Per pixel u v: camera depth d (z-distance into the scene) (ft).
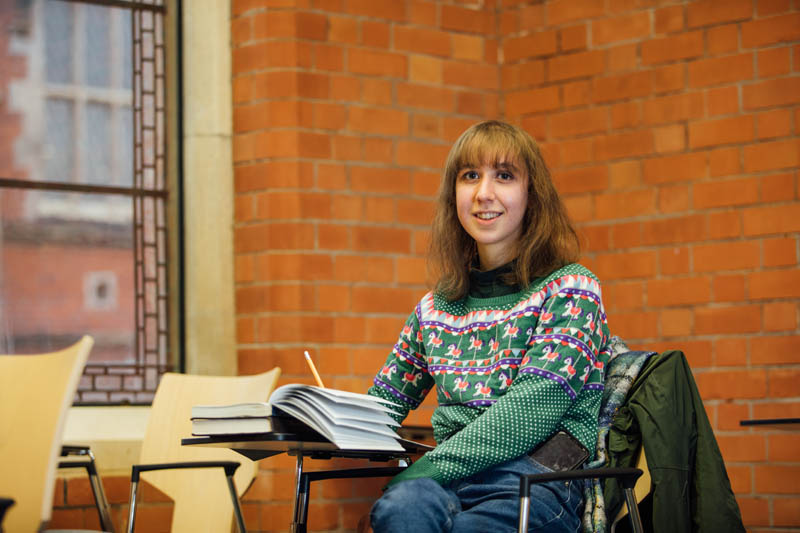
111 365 11.91
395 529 5.37
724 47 11.81
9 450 5.53
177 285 12.29
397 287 12.29
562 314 6.34
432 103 12.73
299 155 11.98
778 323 11.27
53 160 11.95
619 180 12.26
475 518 5.67
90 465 8.68
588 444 6.31
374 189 12.32
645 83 12.20
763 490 11.19
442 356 6.72
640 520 6.20
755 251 11.44
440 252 7.06
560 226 6.77
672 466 6.32
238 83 12.30
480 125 6.93
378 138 12.41
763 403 11.27
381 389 7.25
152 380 12.07
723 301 11.56
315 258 11.94
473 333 6.64
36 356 5.85
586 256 12.39
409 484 5.56
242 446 6.22
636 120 12.23
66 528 11.07
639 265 12.06
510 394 6.06
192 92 12.33
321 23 12.25
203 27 12.34
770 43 11.59
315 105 12.13
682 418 6.48
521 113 12.94
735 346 11.44
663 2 12.19
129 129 12.30
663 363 6.68
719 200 11.68
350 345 11.97
